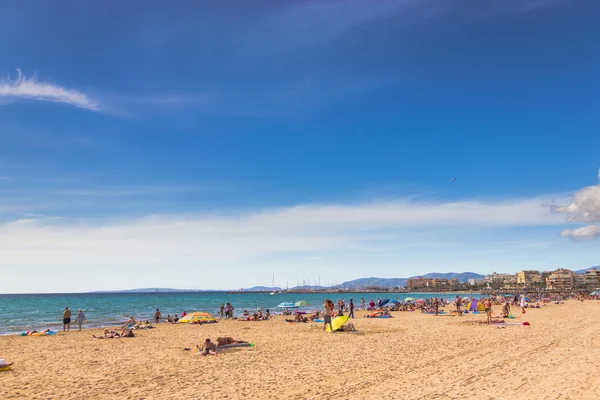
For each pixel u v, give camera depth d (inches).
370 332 988.6
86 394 435.8
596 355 596.7
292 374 518.9
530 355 611.2
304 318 1391.5
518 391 408.5
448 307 2335.1
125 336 975.6
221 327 1217.4
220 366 581.9
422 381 461.7
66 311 1128.2
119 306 3371.1
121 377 517.7
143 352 725.3
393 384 452.1
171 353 708.7
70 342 888.9
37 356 692.7
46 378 516.4
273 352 698.2
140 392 441.4
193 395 426.0
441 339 822.5
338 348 732.7
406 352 669.3
